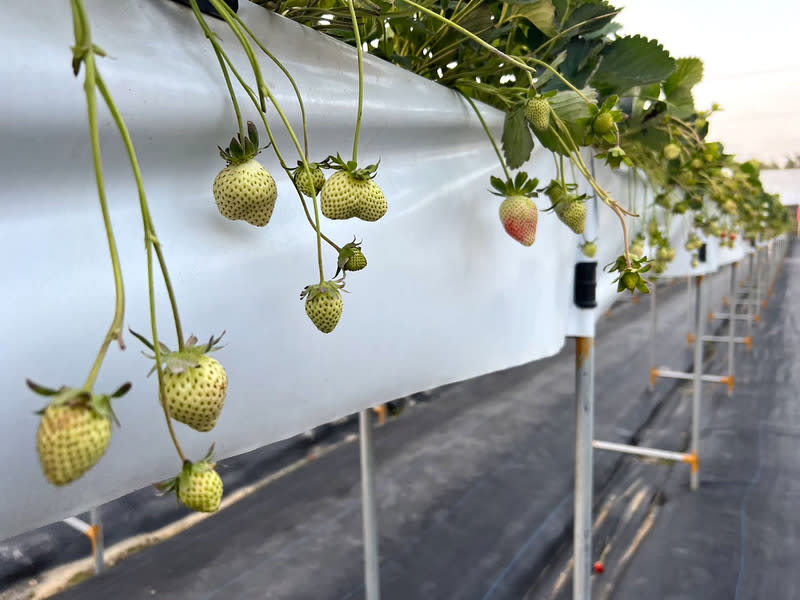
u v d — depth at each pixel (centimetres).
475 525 333
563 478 391
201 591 278
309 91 54
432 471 403
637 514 365
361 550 309
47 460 25
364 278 63
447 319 77
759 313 1054
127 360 41
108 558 307
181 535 327
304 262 55
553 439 460
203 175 46
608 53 107
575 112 79
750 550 318
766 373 670
